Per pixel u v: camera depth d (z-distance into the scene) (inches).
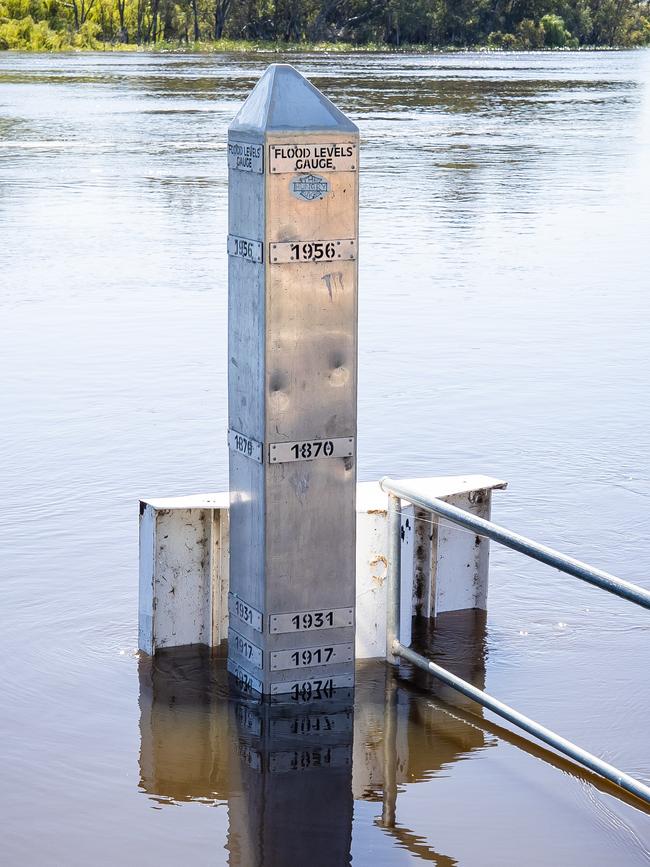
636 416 380.5
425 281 600.4
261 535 198.1
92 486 305.6
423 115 1914.4
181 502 215.2
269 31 6122.1
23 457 329.7
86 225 770.2
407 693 205.5
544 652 220.4
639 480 319.3
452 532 233.9
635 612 237.8
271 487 196.2
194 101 2193.7
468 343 475.2
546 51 6594.5
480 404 390.0
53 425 361.4
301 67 3676.2
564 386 415.2
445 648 221.0
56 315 517.0
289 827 165.6
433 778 179.0
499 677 210.5
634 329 504.1
